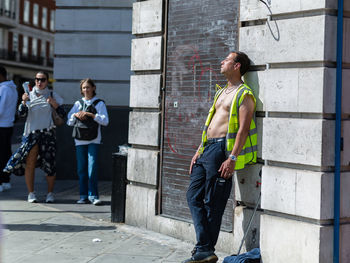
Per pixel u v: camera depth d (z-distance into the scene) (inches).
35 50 3302.2
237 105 259.6
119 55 568.4
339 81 235.3
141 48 345.1
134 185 352.5
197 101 306.8
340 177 237.8
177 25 320.2
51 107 428.8
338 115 235.5
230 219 288.5
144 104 342.3
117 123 560.1
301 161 240.8
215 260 266.1
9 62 3031.5
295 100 243.6
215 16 296.2
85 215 383.2
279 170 250.7
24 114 421.7
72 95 575.5
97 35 570.6
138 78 347.9
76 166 563.5
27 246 299.3
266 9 262.8
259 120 267.6
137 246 299.9
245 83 274.5
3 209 401.4
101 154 561.6
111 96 569.6
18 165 427.5
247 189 274.5
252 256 259.4
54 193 482.6
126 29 566.9
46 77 425.4
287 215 249.4
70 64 574.6
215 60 296.0
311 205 236.2
